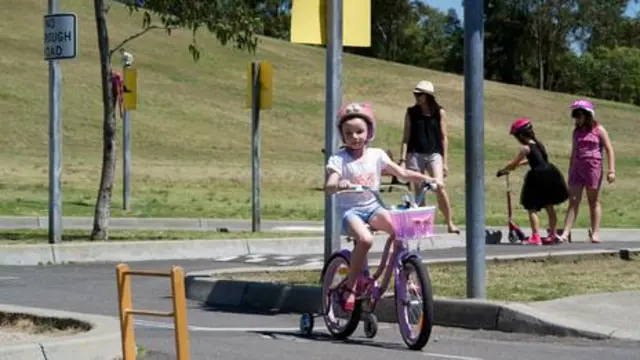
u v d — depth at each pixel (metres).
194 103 68.12
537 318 11.89
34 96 61.97
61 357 9.74
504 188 41.81
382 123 70.12
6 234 23.16
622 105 91.44
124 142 31.05
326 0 14.59
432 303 10.73
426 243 21.53
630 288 14.27
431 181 11.30
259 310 14.20
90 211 30.03
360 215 11.23
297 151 59.59
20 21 79.06
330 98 14.54
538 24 123.19
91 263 19.75
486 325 12.24
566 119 78.88
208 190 39.09
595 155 20.64
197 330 12.38
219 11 21.56
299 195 38.25
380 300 13.02
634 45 132.75
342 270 11.75
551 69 126.38
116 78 30.77
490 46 126.31
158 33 84.81
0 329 11.45
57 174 20.27
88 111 61.00
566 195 21.20
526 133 21.39
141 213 29.80
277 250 21.70
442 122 19.19
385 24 137.88
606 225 27.62
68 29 19.77
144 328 12.48
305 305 13.95
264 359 10.42
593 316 12.24
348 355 10.64
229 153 56.59
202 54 82.44
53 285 16.50
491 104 81.12
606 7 123.56
